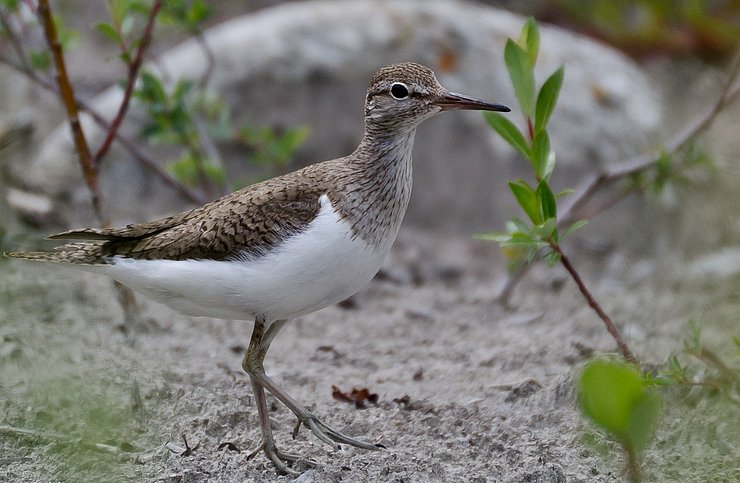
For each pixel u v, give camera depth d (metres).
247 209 9.14
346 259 9.16
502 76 17.06
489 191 16.53
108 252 9.55
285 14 17.42
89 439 9.21
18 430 9.39
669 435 9.45
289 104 16.70
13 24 16.28
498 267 15.92
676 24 22.17
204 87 14.81
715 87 21.36
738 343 9.79
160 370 11.06
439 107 9.89
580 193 15.17
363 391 10.50
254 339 9.38
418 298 14.62
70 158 16.30
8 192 16.14
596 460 8.98
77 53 19.88
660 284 15.20
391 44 16.98
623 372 7.41
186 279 9.20
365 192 9.38
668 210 16.88
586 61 17.89
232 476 8.80
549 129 16.75
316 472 8.74
